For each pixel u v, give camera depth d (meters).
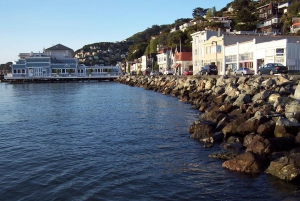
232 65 66.06
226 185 12.08
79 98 51.59
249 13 123.06
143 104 39.41
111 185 12.43
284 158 12.77
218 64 72.31
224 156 15.13
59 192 11.91
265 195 11.14
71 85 98.00
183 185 12.25
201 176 13.07
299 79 31.52
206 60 78.44
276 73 43.91
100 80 125.56
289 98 23.08
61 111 35.09
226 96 32.41
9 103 46.19
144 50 183.50
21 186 12.62
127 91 65.50
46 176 13.62
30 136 21.91
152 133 21.56
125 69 189.62
